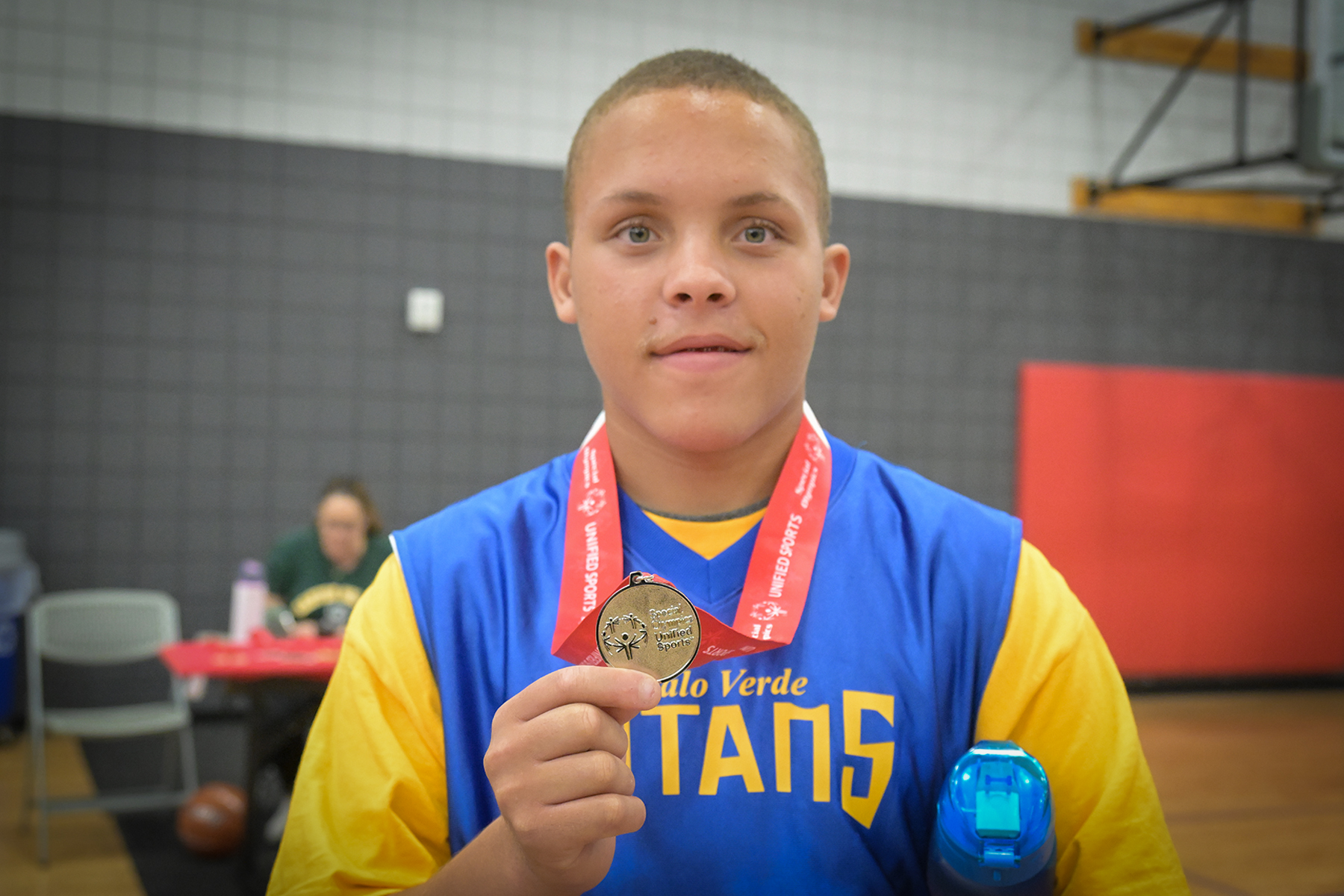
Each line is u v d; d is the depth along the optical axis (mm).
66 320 4746
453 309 5207
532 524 679
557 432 5320
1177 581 6156
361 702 643
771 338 576
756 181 564
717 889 593
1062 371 6023
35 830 3412
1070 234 6121
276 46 5004
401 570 673
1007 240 6004
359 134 5102
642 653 552
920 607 642
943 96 5895
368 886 599
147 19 4836
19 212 4695
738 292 567
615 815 506
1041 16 6047
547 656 631
